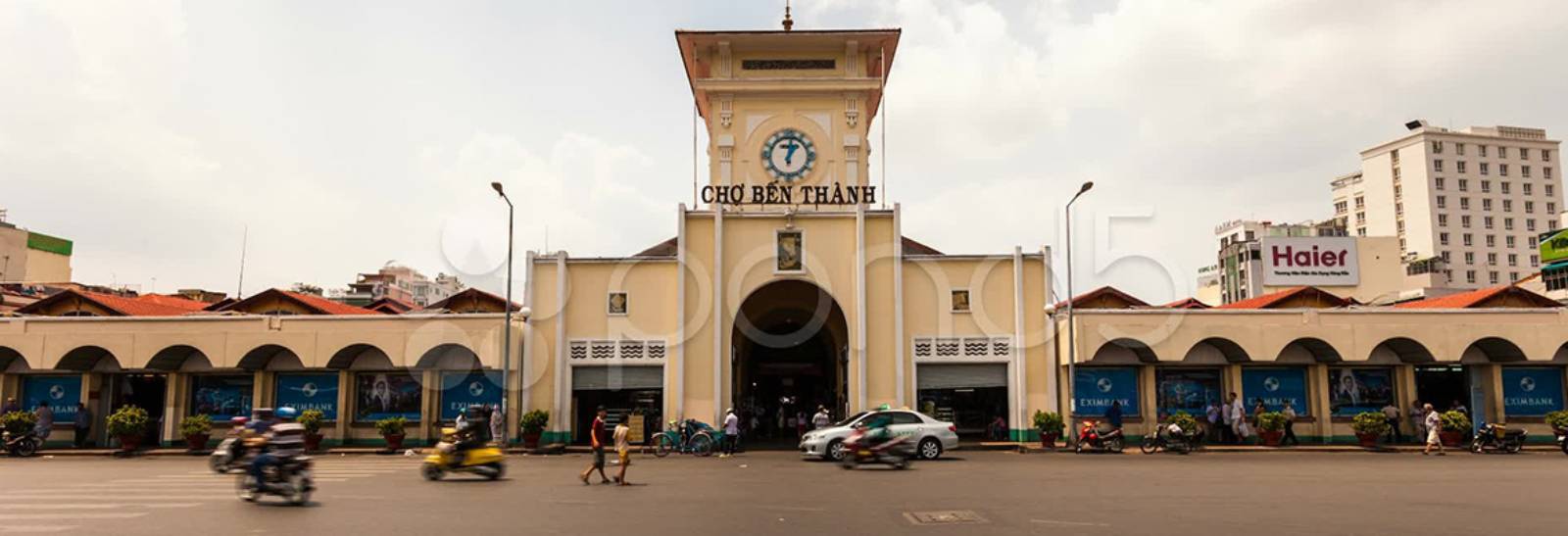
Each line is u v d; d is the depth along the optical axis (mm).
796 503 16594
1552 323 32594
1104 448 30734
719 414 32312
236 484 20031
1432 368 34656
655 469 24125
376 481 20906
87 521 14453
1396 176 112250
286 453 16562
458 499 17344
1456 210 108188
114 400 34406
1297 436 33625
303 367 33906
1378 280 65438
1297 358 33688
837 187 36312
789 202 35625
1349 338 32531
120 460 29203
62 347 32625
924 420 27484
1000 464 25094
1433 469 23109
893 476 21688
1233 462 26062
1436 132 109438
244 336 32656
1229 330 32438
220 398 34062
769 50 38188
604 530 13523
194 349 33562
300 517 14820
